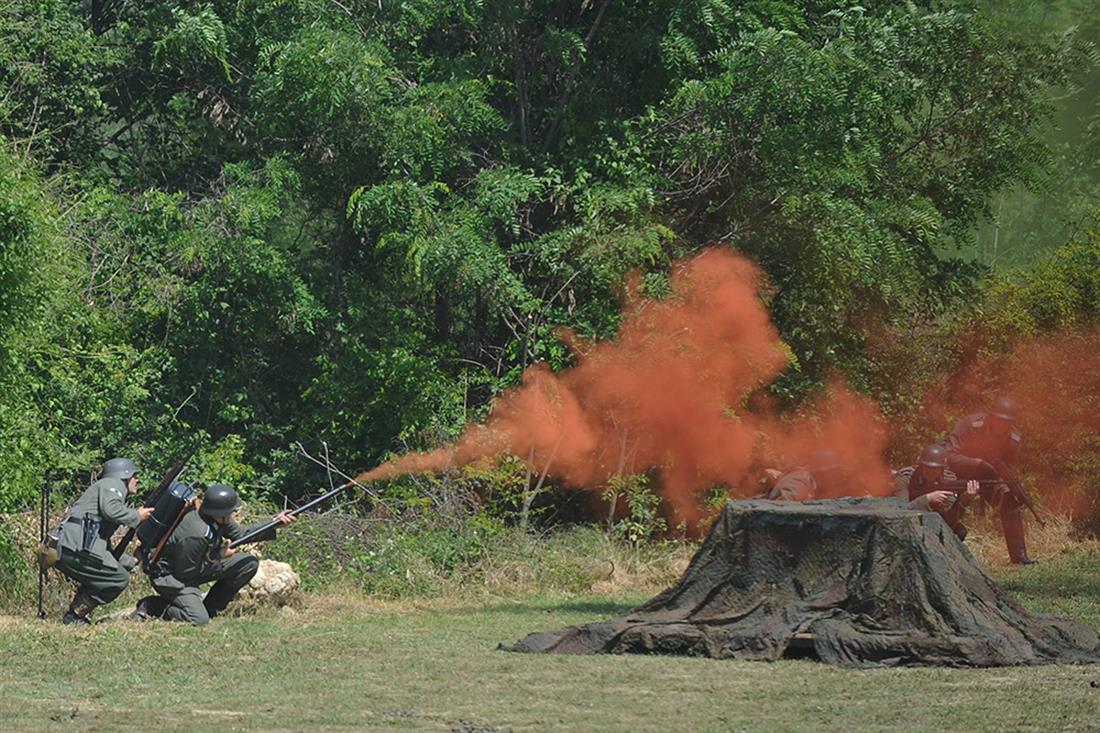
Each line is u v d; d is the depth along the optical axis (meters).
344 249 49.25
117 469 29.06
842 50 45.81
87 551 28.41
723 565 25.34
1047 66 48.78
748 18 47.47
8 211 33.28
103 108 50.56
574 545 38.81
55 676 22.44
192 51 47.97
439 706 19.94
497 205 44.62
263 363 48.69
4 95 47.47
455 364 48.16
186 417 47.72
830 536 24.77
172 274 47.09
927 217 46.22
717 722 18.78
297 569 33.91
